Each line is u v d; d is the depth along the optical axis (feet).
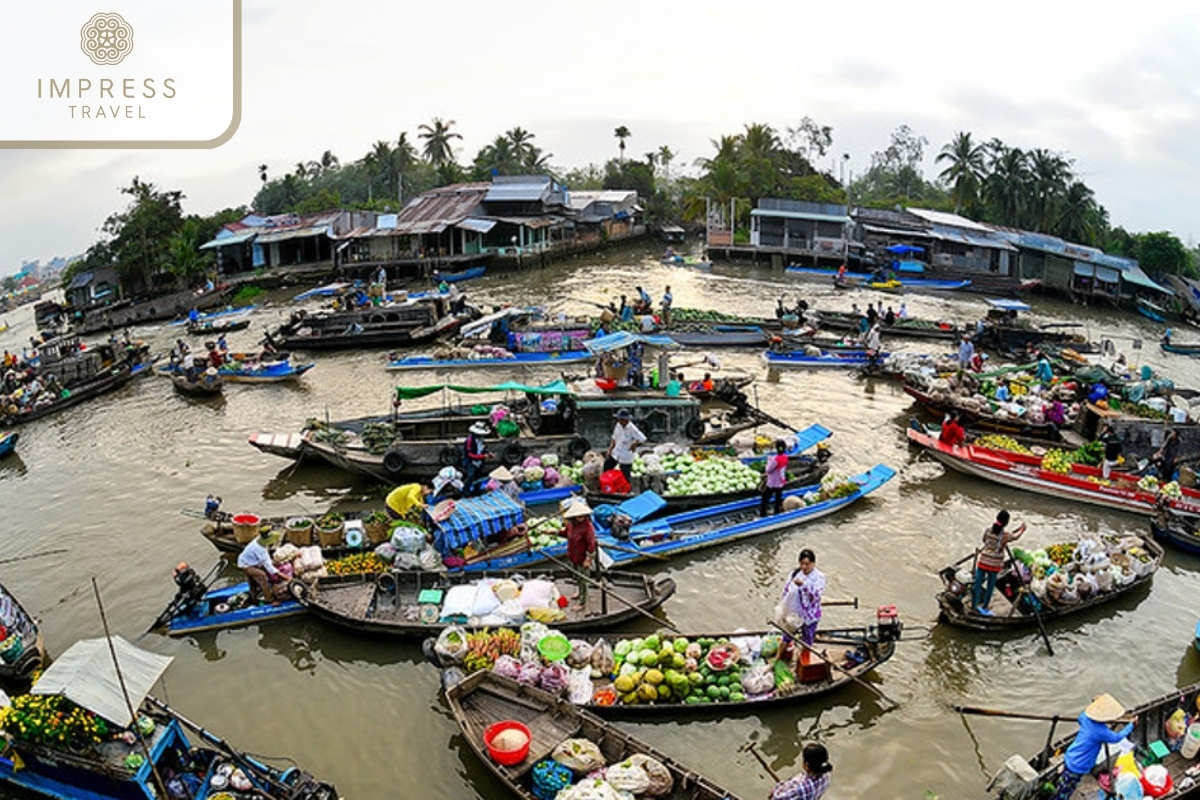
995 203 267.80
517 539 61.93
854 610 59.57
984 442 85.76
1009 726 48.60
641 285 201.26
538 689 45.68
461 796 42.91
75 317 181.06
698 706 47.47
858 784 43.98
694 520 70.28
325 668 53.21
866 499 77.25
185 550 69.10
